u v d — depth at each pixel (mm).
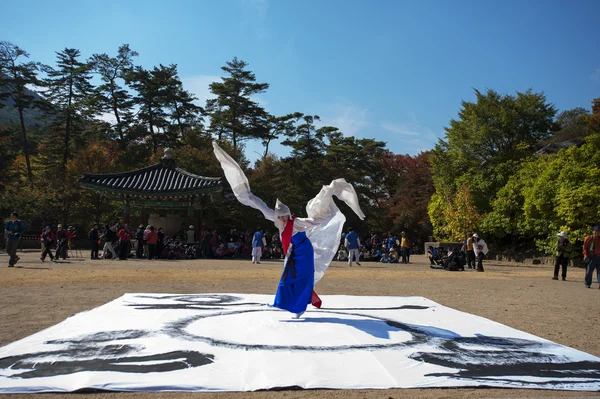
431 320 7574
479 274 20609
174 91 58875
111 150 54750
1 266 18547
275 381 4312
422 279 17094
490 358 5289
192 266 20922
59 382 4176
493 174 36438
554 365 5078
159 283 13242
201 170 43156
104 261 23484
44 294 10625
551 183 28906
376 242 35500
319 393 4113
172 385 4148
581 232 26734
